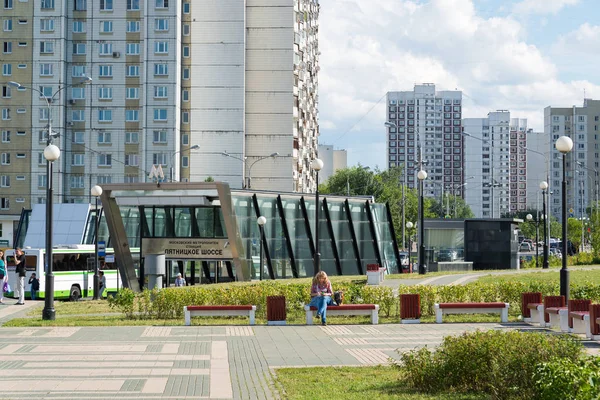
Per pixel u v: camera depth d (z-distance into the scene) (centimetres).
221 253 4922
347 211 6231
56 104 9731
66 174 9850
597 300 2780
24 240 7044
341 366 1638
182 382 1467
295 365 1677
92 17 9862
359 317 2717
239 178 10000
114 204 4747
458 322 2555
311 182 11825
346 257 6181
